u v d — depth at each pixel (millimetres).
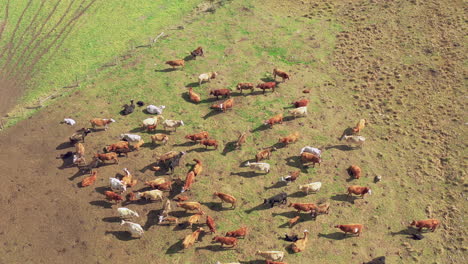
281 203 24953
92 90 34406
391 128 30797
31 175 26812
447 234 23766
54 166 27391
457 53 36969
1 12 45938
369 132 30531
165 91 33938
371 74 35969
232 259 21922
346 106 32938
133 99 33156
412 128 30766
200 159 27859
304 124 30938
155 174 26703
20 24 44031
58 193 25625
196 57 37938
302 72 36469
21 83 36094
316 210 23844
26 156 28203
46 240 23094
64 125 30750
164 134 28703
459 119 31062
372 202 25297
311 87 34812
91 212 24469
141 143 28359
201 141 28125
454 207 25156
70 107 32531
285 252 22297
